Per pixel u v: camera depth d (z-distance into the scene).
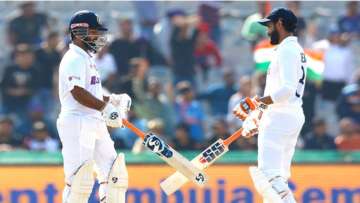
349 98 47.12
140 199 36.06
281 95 25.28
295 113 25.95
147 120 45.34
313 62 39.38
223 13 51.03
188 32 49.19
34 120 45.88
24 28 48.72
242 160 36.50
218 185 36.19
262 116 26.39
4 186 35.84
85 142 25.23
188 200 36.03
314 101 46.06
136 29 49.78
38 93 47.00
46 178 35.97
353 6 50.75
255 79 45.75
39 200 35.88
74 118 25.14
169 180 26.70
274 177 25.78
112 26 50.75
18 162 36.03
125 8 51.47
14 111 46.66
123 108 26.12
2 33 49.56
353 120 47.03
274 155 25.91
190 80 48.88
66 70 24.94
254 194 36.22
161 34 49.38
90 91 25.38
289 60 25.48
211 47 49.22
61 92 25.38
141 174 36.19
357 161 36.94
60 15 50.75
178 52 48.84
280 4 49.88
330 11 51.56
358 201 36.72
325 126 44.38
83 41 25.27
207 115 47.19
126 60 47.62
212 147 26.81
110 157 25.98
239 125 45.09
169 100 46.94
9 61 48.62
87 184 25.03
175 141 43.03
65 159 25.38
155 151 26.02
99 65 46.84
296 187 36.59
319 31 50.34
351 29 50.31
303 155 37.00
